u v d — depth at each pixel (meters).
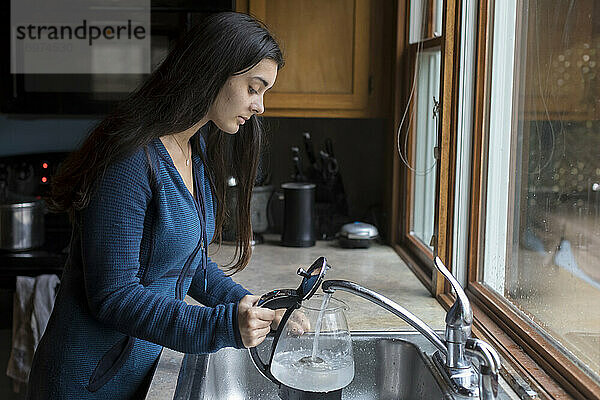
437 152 1.85
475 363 1.28
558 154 1.29
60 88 2.65
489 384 1.08
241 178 1.54
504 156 1.60
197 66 1.23
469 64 1.77
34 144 3.02
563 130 1.27
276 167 2.99
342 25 2.60
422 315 1.74
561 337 1.28
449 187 1.83
